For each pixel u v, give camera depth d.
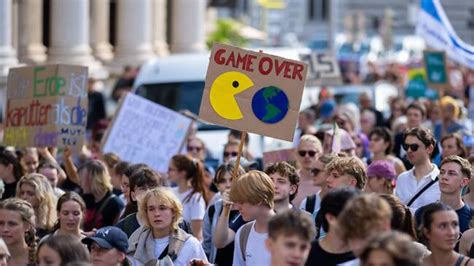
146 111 21.62
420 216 12.84
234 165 16.27
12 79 19.47
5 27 36.78
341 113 24.30
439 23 25.86
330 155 16.12
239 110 15.03
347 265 11.38
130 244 13.88
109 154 20.28
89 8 46.28
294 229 10.60
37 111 19.25
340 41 79.50
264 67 15.03
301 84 15.00
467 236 13.98
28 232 13.65
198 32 51.22
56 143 19.11
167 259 13.70
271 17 86.50
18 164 18.41
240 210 13.35
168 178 20.75
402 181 16.88
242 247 13.39
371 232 10.45
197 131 29.67
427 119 28.61
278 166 14.76
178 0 50.72
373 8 93.38
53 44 42.56
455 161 15.26
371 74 52.41
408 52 74.19
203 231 15.94
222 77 15.07
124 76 38.97
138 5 46.91
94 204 17.17
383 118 30.95
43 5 43.91
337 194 11.43
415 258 9.66
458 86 37.09
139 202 14.27
